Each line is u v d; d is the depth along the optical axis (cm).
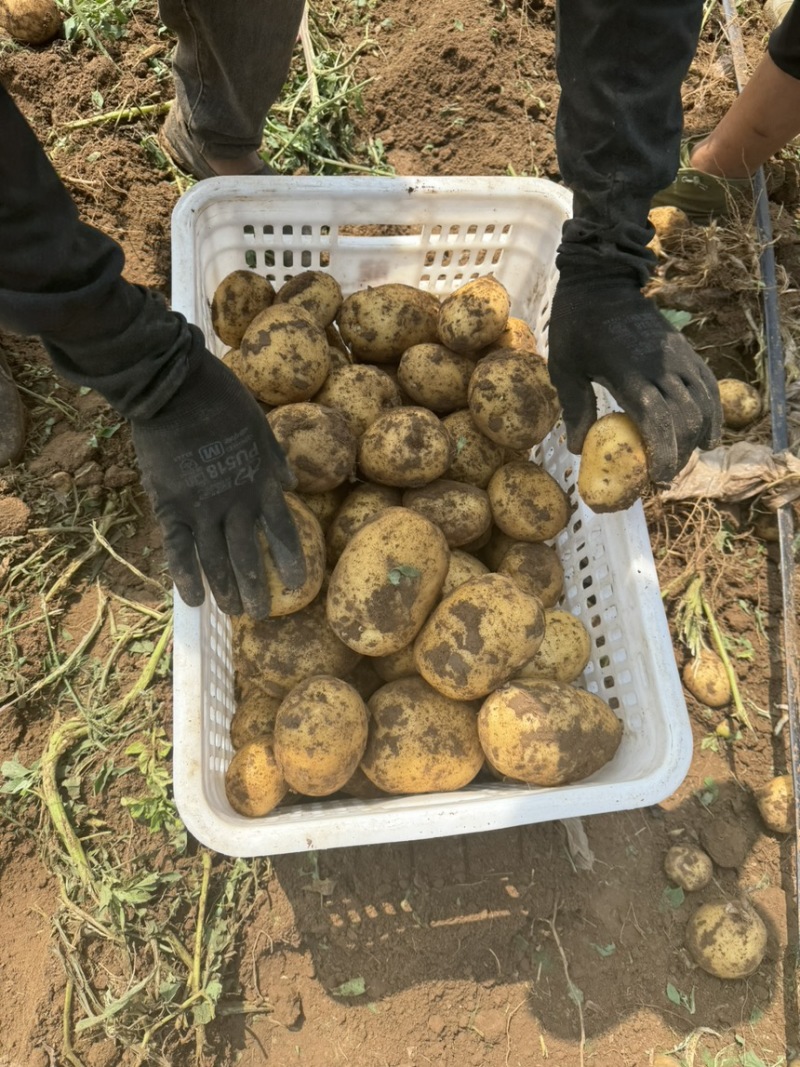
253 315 77
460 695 62
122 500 87
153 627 83
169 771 78
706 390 62
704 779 83
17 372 89
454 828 56
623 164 59
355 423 74
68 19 102
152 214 98
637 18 55
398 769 62
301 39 106
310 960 74
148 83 102
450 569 70
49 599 83
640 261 63
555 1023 74
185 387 57
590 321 64
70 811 76
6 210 40
